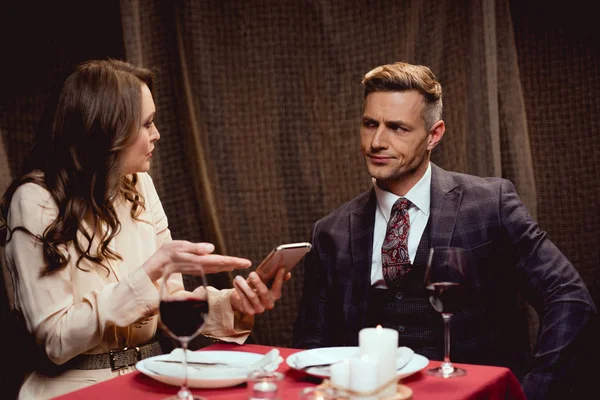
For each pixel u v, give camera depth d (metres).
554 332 1.86
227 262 1.67
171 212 3.05
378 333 1.27
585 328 1.87
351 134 3.18
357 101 3.17
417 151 2.02
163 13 3.02
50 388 1.77
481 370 1.48
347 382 1.27
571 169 3.29
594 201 3.27
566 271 1.94
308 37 3.16
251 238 3.14
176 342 2.84
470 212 2.04
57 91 1.90
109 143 1.85
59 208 1.81
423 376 1.44
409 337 2.00
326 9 3.14
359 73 3.16
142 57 2.92
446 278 1.47
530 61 3.30
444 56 3.11
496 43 3.15
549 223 3.32
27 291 1.75
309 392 1.18
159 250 1.71
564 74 3.27
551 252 1.98
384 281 2.07
